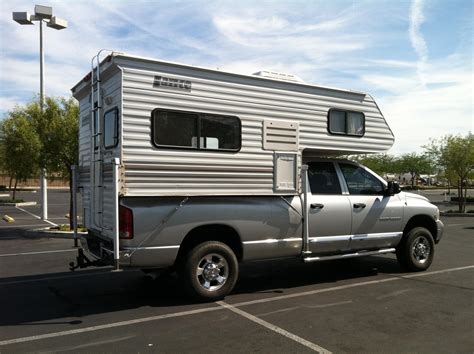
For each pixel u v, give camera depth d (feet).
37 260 30.78
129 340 15.39
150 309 18.98
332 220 22.88
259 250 20.88
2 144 50.57
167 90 18.78
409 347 14.73
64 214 69.92
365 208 24.04
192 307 19.20
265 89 21.34
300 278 24.77
